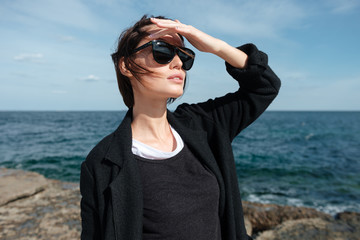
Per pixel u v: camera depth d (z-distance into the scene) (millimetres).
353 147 22688
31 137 30594
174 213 1080
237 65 1283
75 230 4363
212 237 1147
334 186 10695
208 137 1354
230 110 1373
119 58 1180
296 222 5254
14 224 4539
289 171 13461
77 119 81250
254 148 22078
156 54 1057
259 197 9297
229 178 1273
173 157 1151
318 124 61562
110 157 1116
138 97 1226
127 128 1192
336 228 4988
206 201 1151
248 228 5180
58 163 15570
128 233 1051
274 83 1306
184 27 1129
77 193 6238
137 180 1082
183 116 1362
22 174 7516
